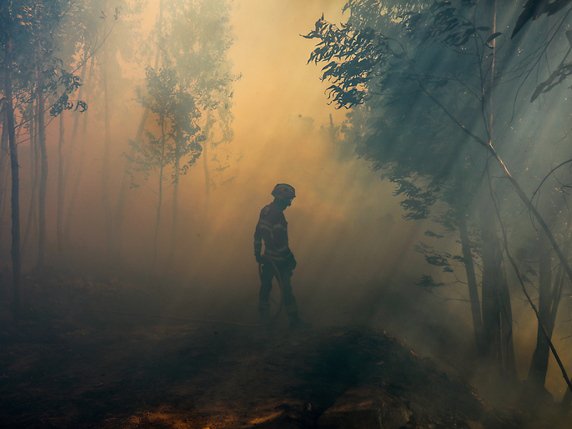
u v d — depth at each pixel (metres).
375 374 5.46
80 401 5.12
